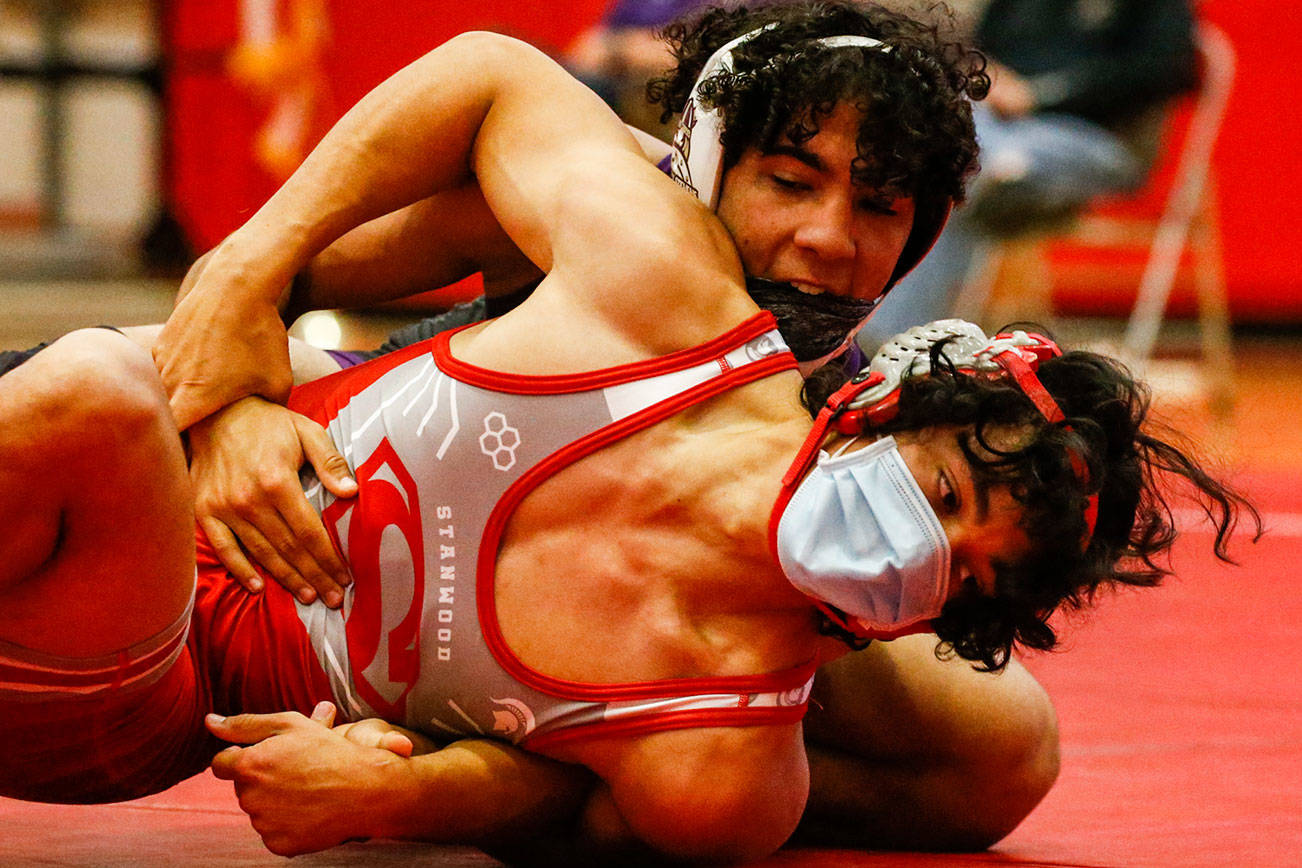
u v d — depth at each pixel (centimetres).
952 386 292
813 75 323
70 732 308
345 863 336
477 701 317
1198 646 640
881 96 323
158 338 347
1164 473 330
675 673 309
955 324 312
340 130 360
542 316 323
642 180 335
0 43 2134
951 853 370
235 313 343
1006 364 300
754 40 337
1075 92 1116
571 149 349
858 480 290
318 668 327
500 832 320
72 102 2162
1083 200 1094
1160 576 328
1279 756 459
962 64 364
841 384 314
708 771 305
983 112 1057
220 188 1950
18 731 305
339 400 342
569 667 311
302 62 1420
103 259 2050
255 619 330
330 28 1767
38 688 295
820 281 334
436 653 316
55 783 324
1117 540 311
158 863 327
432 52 366
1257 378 1706
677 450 312
